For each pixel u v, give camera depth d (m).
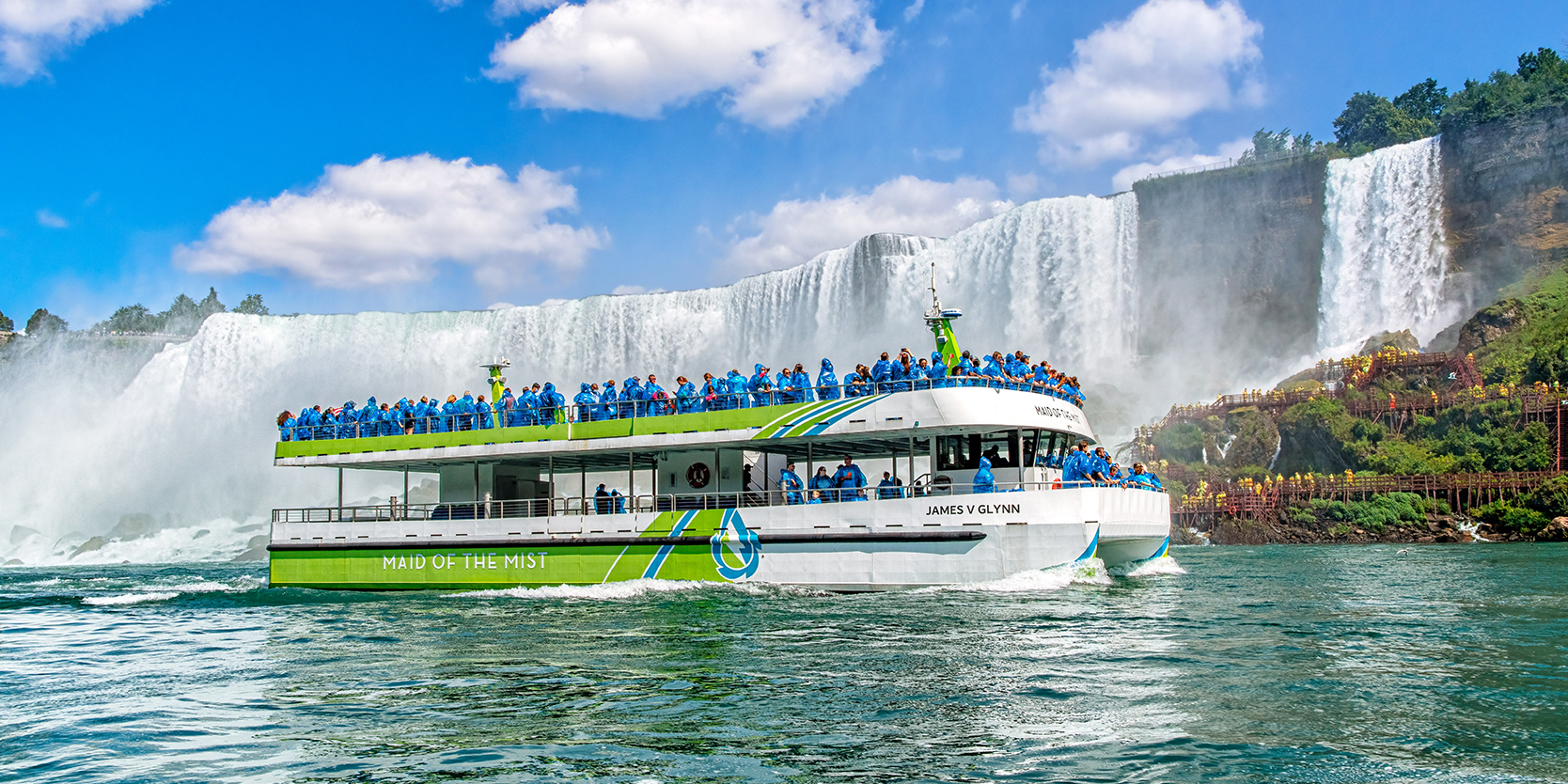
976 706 16.03
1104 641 21.41
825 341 87.06
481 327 91.88
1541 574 39.25
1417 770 12.75
